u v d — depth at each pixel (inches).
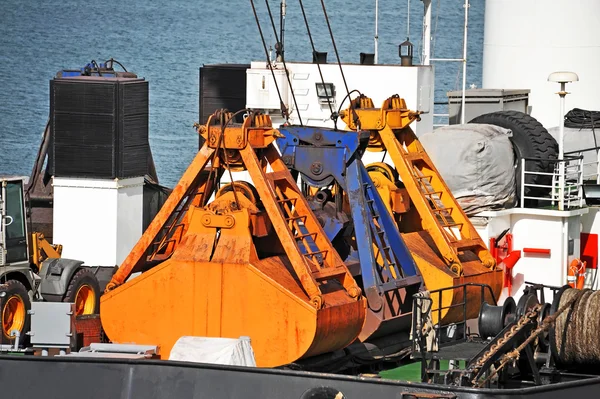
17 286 1393.9
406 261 1427.2
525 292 1217.4
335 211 1412.4
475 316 1498.5
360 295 1309.1
